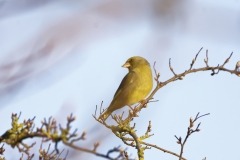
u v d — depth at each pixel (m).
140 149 10.55
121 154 5.96
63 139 5.95
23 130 7.70
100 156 5.81
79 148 5.77
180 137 10.36
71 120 5.95
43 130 6.71
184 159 10.67
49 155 7.79
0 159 8.23
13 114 7.96
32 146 7.75
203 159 10.30
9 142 7.76
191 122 10.26
